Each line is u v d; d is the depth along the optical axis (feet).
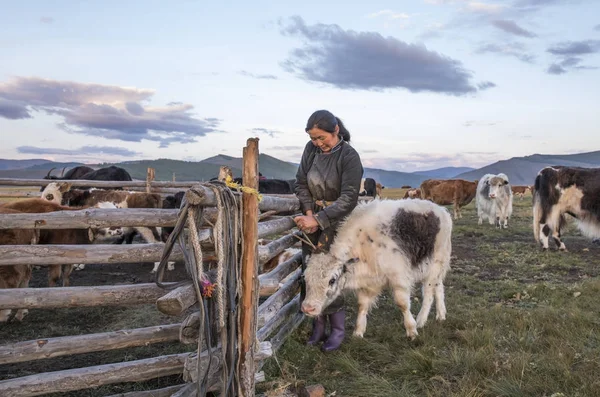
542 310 17.01
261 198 9.29
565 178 32.94
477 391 10.85
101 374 9.46
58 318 17.81
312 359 13.32
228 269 8.82
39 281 24.57
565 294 20.33
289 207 13.66
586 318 15.69
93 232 22.56
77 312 18.48
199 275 8.23
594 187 32.07
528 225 50.96
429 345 13.82
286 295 13.82
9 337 15.83
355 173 13.21
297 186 14.55
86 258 9.38
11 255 8.99
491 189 46.83
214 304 9.18
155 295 9.82
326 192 13.80
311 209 14.02
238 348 9.22
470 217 63.72
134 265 29.09
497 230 46.62
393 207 15.44
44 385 9.03
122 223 9.50
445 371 12.18
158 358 10.03
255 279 9.29
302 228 12.85
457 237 41.73
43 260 9.17
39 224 9.07
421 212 15.83
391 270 14.48
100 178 41.34
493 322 16.08
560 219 33.86
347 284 14.42
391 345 14.28
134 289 9.70
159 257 9.92
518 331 14.97
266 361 12.66
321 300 13.30
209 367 8.43
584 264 28.71
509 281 23.50
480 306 18.60
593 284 21.22
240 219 9.04
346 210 13.07
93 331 16.48
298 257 16.75
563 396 10.21
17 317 17.43
